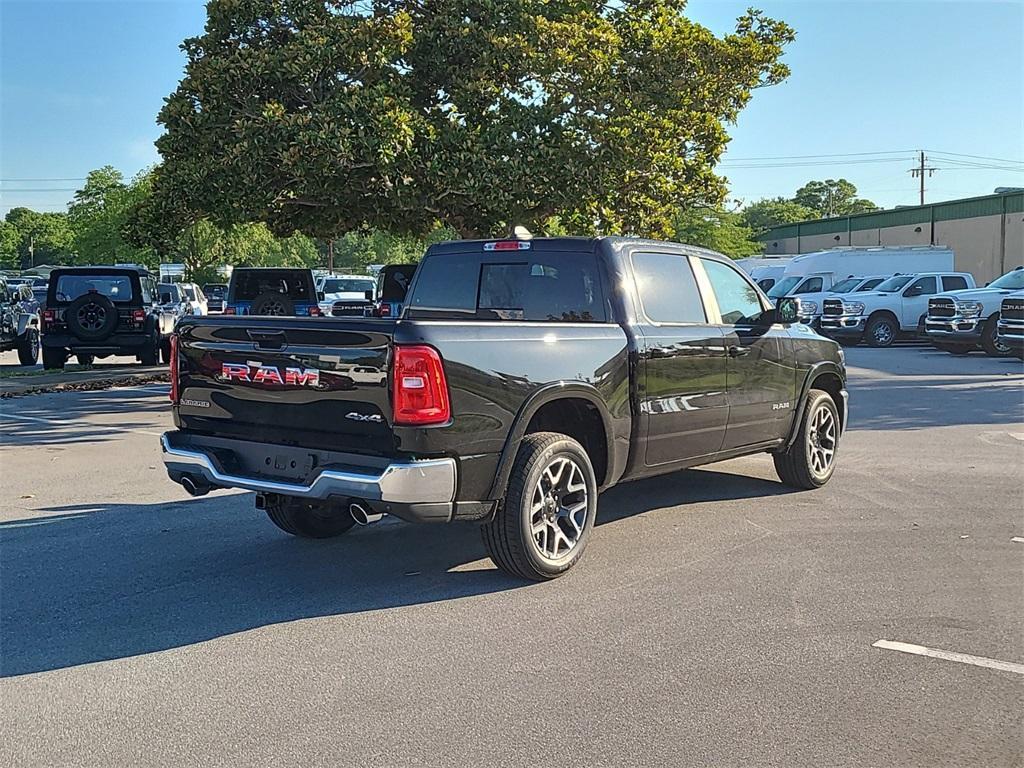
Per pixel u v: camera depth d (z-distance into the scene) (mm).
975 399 14727
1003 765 3592
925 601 5375
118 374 18828
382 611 5297
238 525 7270
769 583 5711
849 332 27438
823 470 8422
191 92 14938
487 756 3664
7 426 12547
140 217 16609
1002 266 46938
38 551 6562
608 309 6414
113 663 4605
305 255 83188
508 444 5445
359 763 3625
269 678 4406
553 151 14430
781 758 3639
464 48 15094
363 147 13719
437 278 7262
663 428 6551
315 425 5371
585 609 5285
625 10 16141
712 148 16453
